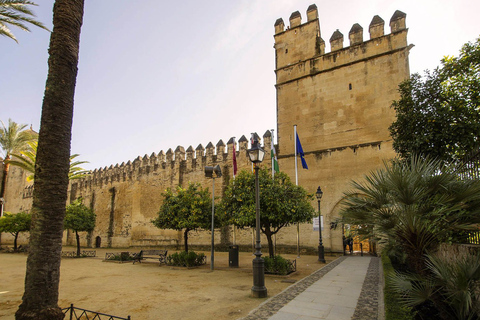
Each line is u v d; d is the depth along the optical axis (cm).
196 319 679
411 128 1153
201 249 2845
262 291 872
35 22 1430
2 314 754
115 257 2003
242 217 1319
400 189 585
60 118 562
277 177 1491
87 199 4216
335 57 2428
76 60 606
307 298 820
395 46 2192
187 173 3127
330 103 2380
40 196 529
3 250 3319
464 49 1127
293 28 2703
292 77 2611
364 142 2178
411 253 602
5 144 3133
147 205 3400
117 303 836
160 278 1252
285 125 2555
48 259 516
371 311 689
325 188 2248
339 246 2127
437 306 510
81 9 627
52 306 509
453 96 1105
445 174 589
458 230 591
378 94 2192
